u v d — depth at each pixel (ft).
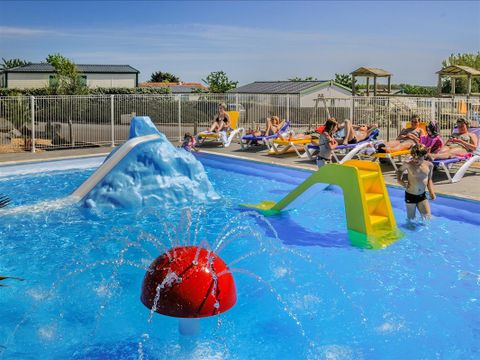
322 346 16.35
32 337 17.07
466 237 26.68
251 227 29.19
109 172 33.71
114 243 26.66
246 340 16.76
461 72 96.48
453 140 39.04
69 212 32.19
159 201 33.88
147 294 14.94
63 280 21.74
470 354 15.83
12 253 25.16
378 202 28.35
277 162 47.09
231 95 76.18
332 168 28.35
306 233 27.94
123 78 150.61
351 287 20.79
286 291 20.43
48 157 52.60
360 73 109.81
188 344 16.53
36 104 61.21
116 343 16.65
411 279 21.53
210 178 45.16
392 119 70.59
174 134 70.85
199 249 15.83
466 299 19.65
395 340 16.67
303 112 80.69
